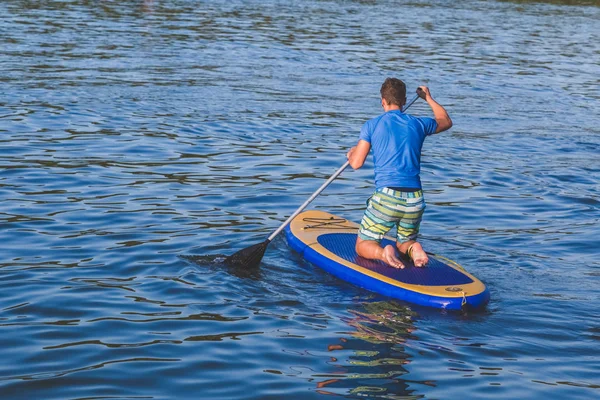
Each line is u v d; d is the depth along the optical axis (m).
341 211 13.73
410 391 7.41
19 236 11.52
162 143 17.66
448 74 30.20
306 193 14.66
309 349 8.27
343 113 21.80
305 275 10.61
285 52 32.97
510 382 7.66
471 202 14.53
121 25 38.78
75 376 7.52
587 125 22.27
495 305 9.66
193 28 39.12
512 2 65.19
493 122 22.14
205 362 7.90
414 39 40.25
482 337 8.73
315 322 9.01
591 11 61.81
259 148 17.77
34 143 16.98
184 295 9.65
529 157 18.41
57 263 10.55
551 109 24.44
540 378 7.77
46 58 27.95
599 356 8.33
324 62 30.97
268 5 52.81
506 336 8.78
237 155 17.08
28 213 12.59
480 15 54.53
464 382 7.62
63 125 18.70
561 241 12.36
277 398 7.21
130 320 8.85
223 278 10.30
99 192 13.92
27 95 21.72
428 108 23.84
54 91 22.44
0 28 35.19
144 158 16.38
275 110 21.72
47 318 8.84
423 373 7.79
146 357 7.96
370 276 10.21
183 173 15.47
